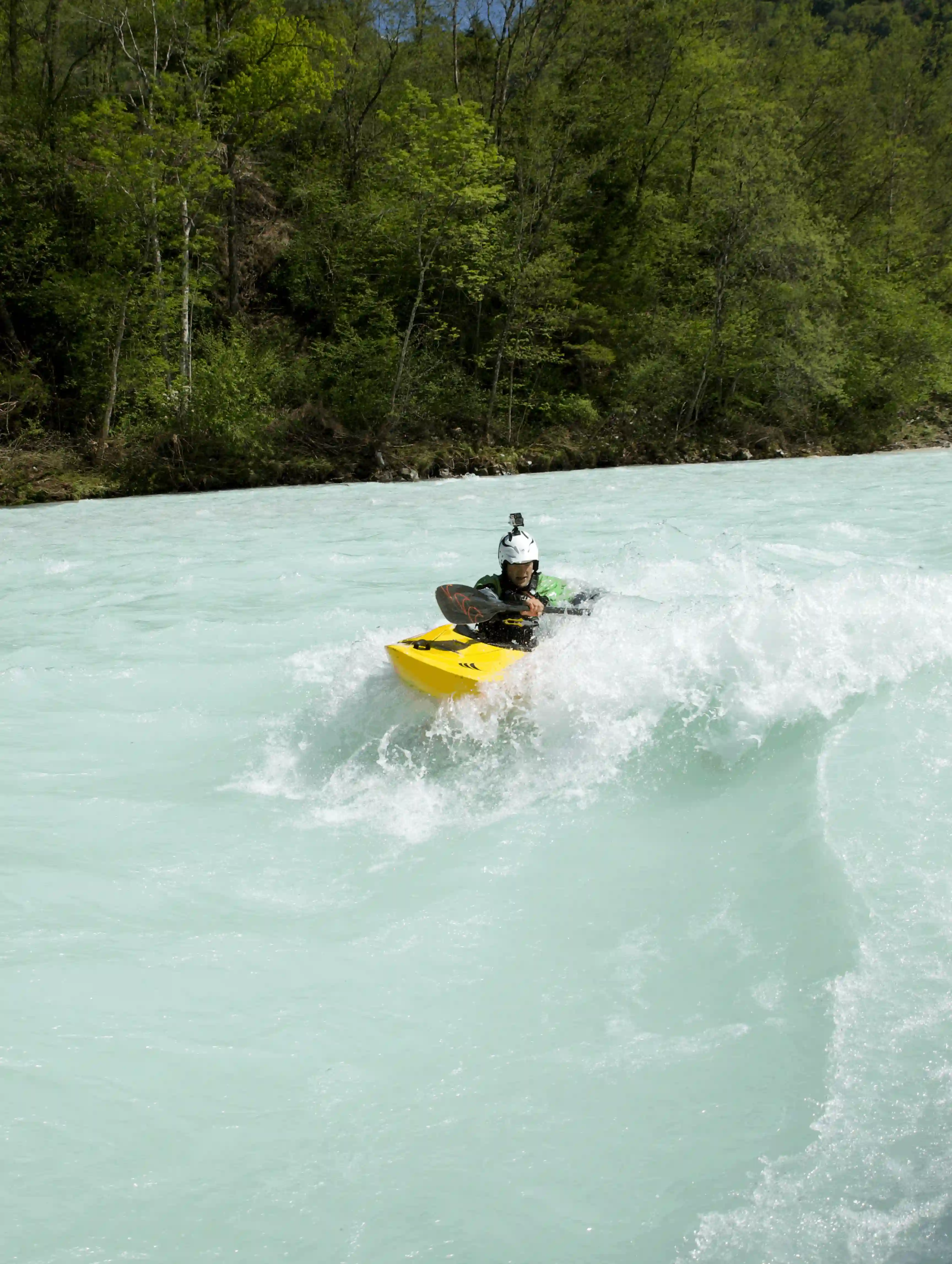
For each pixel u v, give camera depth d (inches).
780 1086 98.3
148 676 246.1
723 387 1211.2
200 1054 106.3
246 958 124.0
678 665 202.1
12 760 193.0
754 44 1566.2
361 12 1238.3
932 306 1288.1
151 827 163.2
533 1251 83.3
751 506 568.1
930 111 1759.4
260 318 1171.3
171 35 1004.6
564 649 212.4
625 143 1270.9
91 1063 104.3
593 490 730.8
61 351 995.9
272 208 1215.6
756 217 1151.6
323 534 510.3
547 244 1134.4
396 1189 89.7
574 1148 93.6
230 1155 93.5
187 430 902.4
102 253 920.9
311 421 1007.0
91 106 1051.9
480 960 123.3
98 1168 91.4
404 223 1048.2
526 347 1153.4
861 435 1221.7
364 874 146.4
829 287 1232.8
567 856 147.9
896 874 128.4
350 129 1224.8
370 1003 115.3
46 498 815.7
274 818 167.2
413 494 762.2
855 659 199.2
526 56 1229.7
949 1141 90.0
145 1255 82.8
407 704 206.2
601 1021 110.6
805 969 114.0
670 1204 86.9
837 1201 85.5
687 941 123.7
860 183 1504.7
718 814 153.9
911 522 469.1
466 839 156.2
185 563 422.0
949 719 171.3
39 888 140.9
